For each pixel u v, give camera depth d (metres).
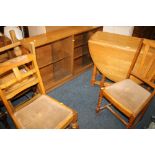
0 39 2.21
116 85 1.87
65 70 2.74
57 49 2.39
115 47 1.95
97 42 2.04
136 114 1.59
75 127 1.60
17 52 1.94
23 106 1.56
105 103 2.28
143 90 1.81
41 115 1.49
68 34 2.17
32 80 1.57
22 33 2.47
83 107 2.21
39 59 2.15
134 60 1.81
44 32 2.22
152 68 1.91
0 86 1.32
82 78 2.76
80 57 2.84
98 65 2.28
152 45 1.65
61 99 2.32
